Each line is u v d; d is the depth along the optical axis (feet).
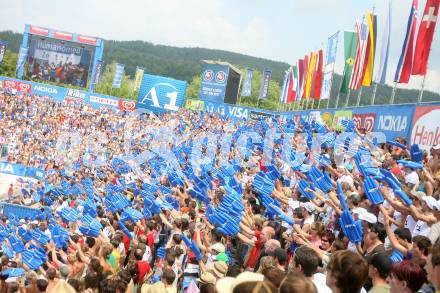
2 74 323.78
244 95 171.83
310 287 11.18
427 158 42.78
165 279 27.14
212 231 31.86
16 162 147.95
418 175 35.78
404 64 62.85
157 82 170.71
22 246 51.34
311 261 17.79
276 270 13.94
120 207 52.34
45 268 45.70
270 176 40.52
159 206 43.42
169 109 170.71
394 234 23.52
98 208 56.18
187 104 173.58
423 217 24.67
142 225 47.65
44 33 202.28
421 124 53.31
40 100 187.52
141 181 70.59
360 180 33.45
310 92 109.81
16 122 167.73
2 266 43.21
